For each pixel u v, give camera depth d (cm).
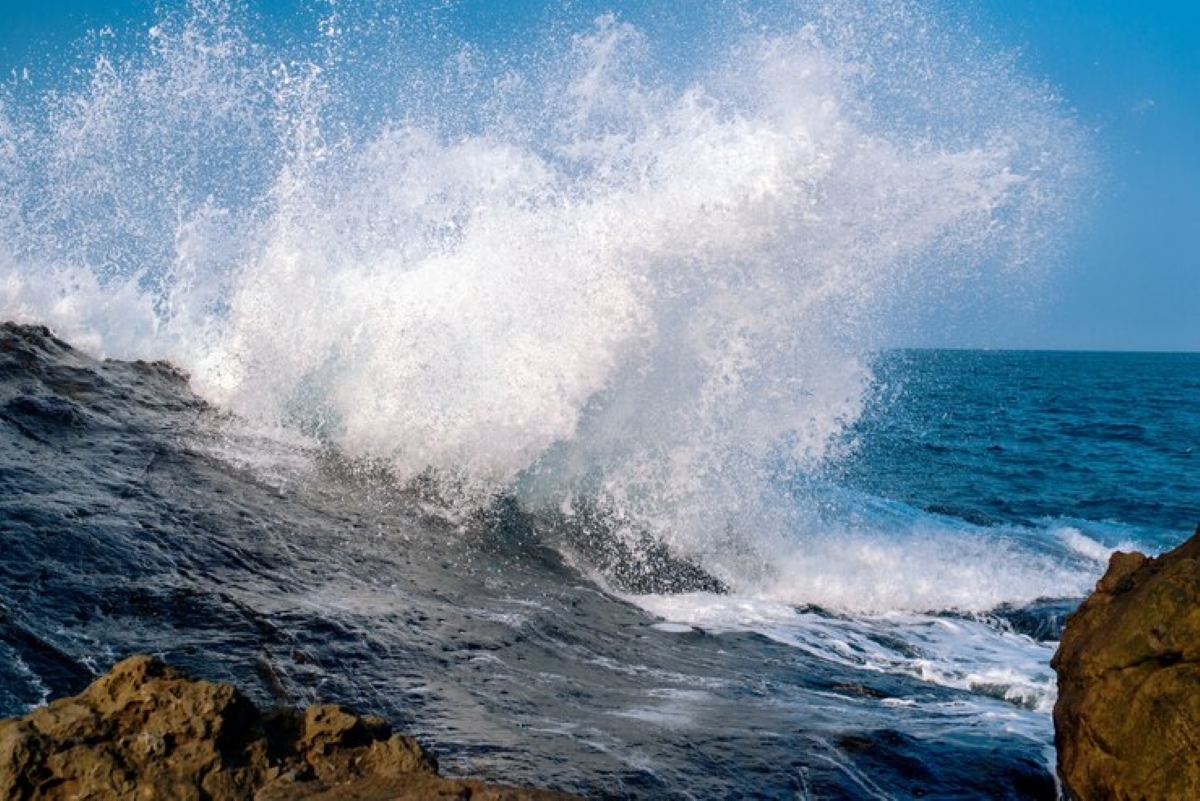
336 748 277
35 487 508
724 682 479
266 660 391
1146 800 269
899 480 1562
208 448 665
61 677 350
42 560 432
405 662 417
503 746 346
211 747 259
